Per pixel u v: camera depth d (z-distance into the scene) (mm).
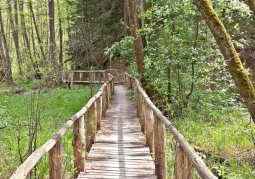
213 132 7871
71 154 6238
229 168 5680
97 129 7832
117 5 25938
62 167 3516
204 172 2277
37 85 7660
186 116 10094
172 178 5301
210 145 7004
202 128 8477
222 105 11109
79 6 25219
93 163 5438
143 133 7789
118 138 7137
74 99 15266
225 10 8570
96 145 6551
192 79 10078
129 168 5191
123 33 25031
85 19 23922
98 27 25281
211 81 10195
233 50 5562
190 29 10102
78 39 17547
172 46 10016
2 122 7340
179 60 10328
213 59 10367
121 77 25859
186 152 2803
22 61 8273
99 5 25328
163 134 4801
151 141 6250
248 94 5398
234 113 10336
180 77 10562
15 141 6812
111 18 25891
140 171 5055
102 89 8898
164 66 10625
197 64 10320
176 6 9594
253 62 12125
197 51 9820
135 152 6078
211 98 10797
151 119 6348
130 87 16625
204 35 10352
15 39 18219
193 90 10938
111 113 10766
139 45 11672
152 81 10945
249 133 7312
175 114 10289
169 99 11039
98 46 26203
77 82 23172
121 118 9758
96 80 24703
